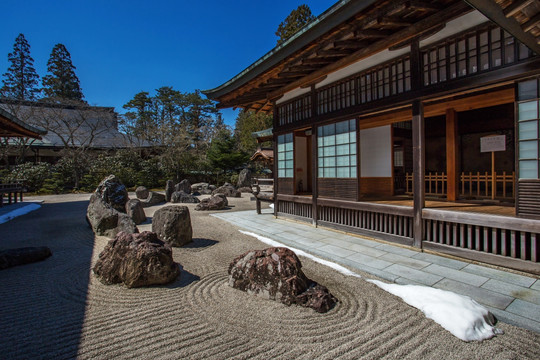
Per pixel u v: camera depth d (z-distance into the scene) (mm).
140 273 3152
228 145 21938
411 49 4176
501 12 1983
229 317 2492
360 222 5340
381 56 4555
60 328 2338
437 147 7094
